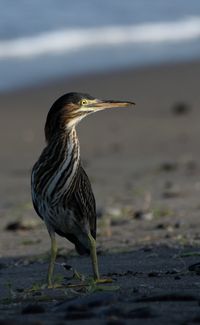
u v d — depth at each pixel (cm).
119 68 3925
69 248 1619
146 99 3381
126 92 3506
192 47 4266
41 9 4919
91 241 1236
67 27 4712
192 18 4838
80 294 1122
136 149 2719
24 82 3791
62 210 1227
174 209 1942
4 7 4894
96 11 4947
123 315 906
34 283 1235
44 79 3834
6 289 1227
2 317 951
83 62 4100
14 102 3488
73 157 1231
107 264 1398
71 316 909
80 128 3020
